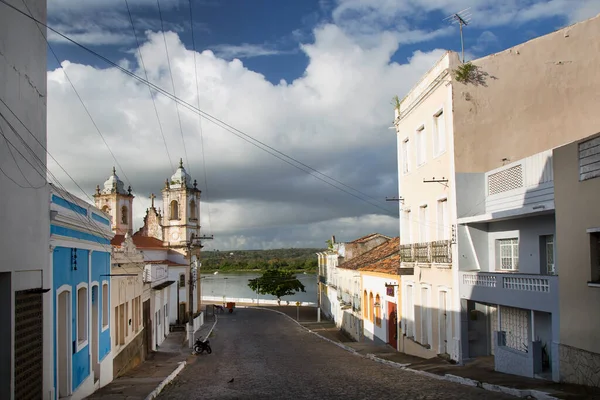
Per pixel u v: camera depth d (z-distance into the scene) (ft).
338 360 78.95
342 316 150.82
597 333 40.40
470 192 63.26
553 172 46.70
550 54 64.28
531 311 53.36
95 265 54.85
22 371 33.86
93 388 51.31
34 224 36.42
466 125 63.82
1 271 30.96
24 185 34.68
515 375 50.75
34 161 36.65
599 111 62.75
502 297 53.78
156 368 74.84
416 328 78.64
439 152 68.49
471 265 62.80
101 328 56.70
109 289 61.16
